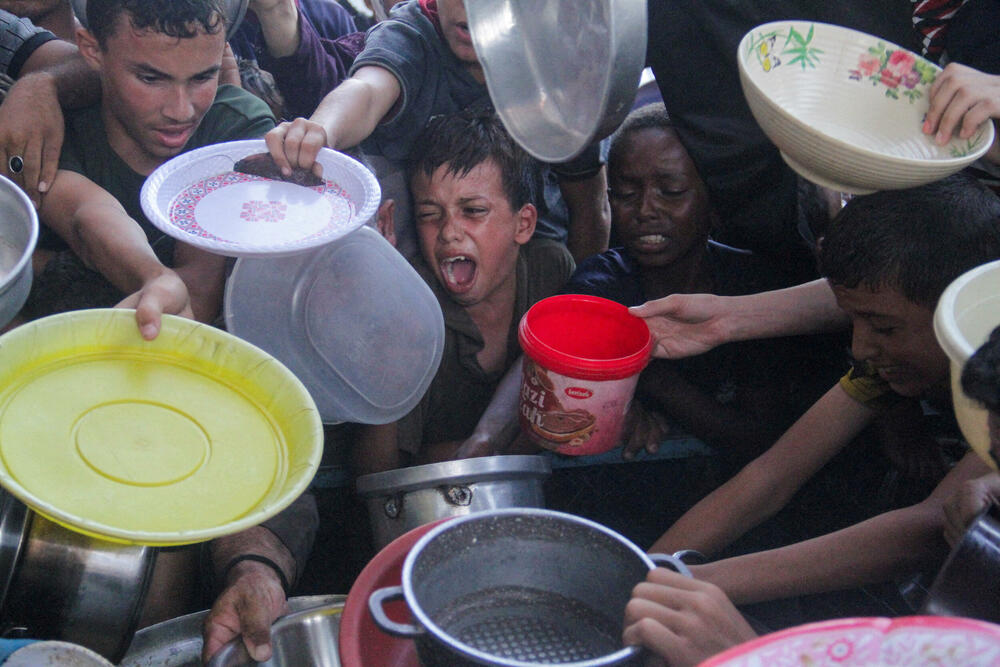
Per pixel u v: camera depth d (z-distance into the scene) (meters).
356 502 2.10
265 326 1.73
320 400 1.79
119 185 2.07
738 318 1.88
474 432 2.07
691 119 1.99
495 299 2.19
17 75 2.16
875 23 1.80
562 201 2.45
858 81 1.54
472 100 2.23
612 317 1.91
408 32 2.15
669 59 1.96
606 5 1.16
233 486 1.30
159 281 1.55
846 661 0.79
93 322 1.40
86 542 1.41
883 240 1.57
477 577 1.22
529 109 1.39
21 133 1.90
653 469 2.25
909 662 0.78
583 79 1.25
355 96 1.95
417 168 2.06
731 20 1.88
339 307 1.75
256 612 1.54
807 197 2.07
